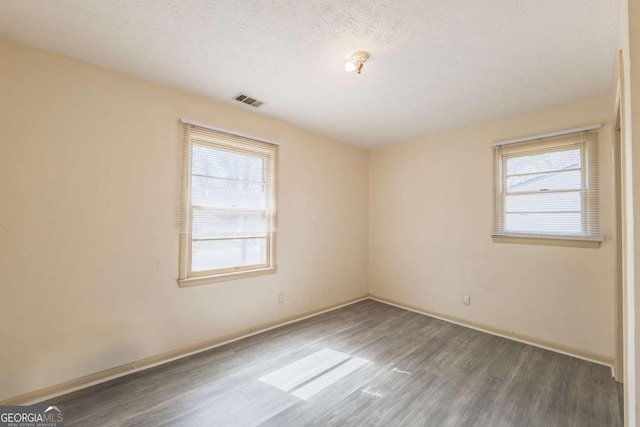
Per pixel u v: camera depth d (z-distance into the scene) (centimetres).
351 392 205
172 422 174
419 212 388
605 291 250
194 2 153
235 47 193
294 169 349
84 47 194
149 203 241
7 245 183
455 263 349
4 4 154
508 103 273
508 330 304
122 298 227
